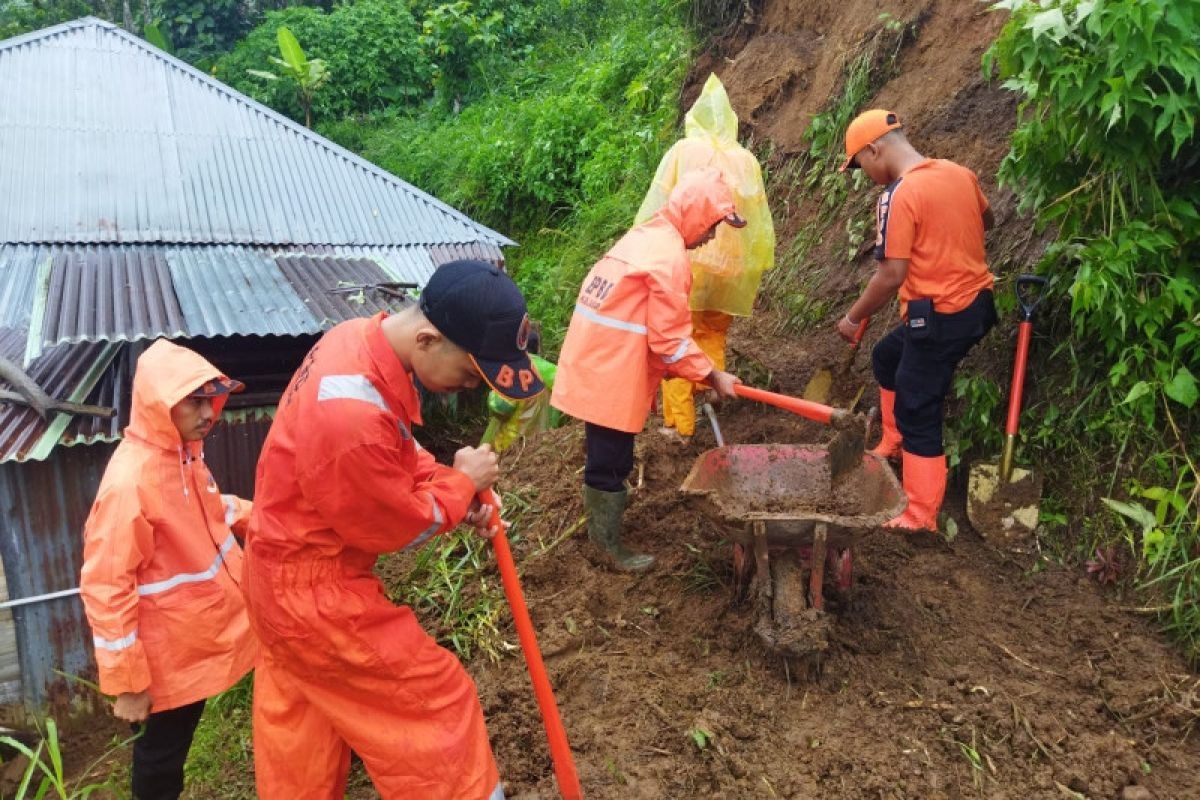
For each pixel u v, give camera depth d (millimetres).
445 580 4504
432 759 2381
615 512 4027
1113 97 3199
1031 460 4070
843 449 3777
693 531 4316
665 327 3648
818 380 4879
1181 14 3129
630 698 3369
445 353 2270
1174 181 3729
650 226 3846
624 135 8781
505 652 3871
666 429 5023
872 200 5633
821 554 3193
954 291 3732
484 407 6867
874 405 4785
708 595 3889
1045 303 4172
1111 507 3658
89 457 4918
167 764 3150
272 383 5574
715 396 4277
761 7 7887
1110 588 3660
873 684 3311
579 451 5273
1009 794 2834
